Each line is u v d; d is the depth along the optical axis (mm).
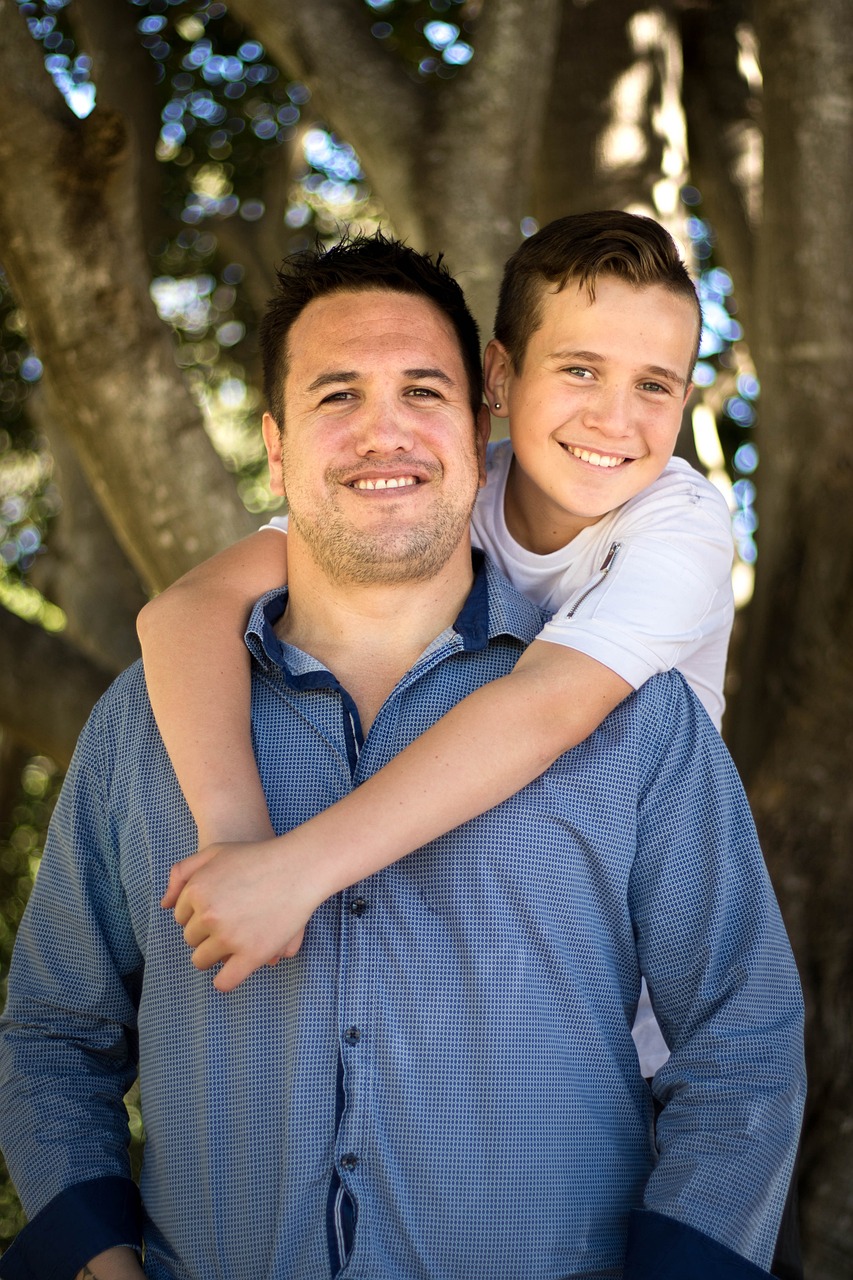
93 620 5707
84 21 5578
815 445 4465
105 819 2074
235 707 1985
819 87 4316
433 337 2074
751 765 4402
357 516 1977
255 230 6844
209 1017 1880
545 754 1869
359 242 2154
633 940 1969
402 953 1839
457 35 5863
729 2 5508
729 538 2295
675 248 2283
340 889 1765
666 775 1973
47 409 5914
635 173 4820
